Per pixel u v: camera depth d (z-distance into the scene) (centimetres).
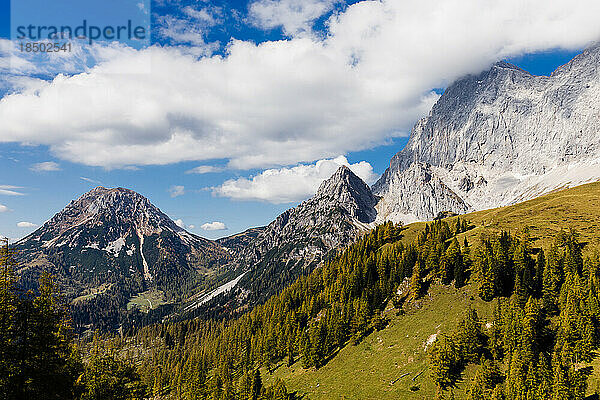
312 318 18362
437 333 11625
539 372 8062
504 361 9500
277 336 17412
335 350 14262
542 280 11425
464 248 14550
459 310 12162
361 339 13800
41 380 3166
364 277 17275
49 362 3259
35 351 3120
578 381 7369
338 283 18650
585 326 8725
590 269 11331
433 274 14112
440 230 19275
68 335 3666
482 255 13300
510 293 11788
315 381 12800
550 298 10650
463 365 9869
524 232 15538
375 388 10719
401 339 12462
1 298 2966
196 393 15662
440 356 9675
